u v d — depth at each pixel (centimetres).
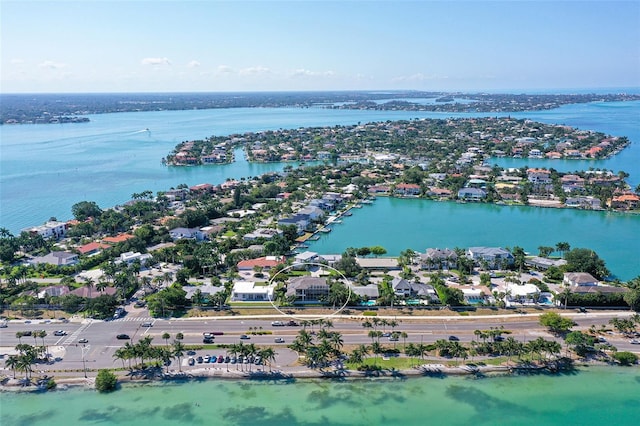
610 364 14550
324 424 12319
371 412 12750
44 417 12556
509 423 12331
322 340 14975
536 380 13950
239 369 14312
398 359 14788
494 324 16775
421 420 12450
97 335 16150
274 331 16375
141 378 13988
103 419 12481
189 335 16138
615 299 17738
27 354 14025
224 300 18125
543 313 17450
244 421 12431
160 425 12275
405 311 17775
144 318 17375
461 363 14538
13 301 18375
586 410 12781
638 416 12556
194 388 13700
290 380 13988
